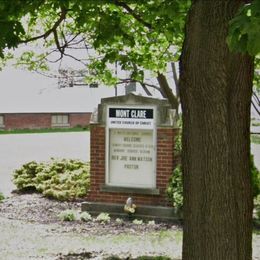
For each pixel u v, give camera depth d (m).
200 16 6.34
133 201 14.96
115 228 13.91
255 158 28.06
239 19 4.83
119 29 9.40
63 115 45.88
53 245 12.23
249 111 6.59
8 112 43.62
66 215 14.68
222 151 6.34
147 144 14.94
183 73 6.54
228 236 6.37
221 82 6.31
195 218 6.46
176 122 14.99
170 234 13.30
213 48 6.28
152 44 12.92
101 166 15.29
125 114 15.02
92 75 17.91
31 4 7.87
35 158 28.92
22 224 14.24
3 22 7.34
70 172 18.55
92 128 15.31
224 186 6.34
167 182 14.74
